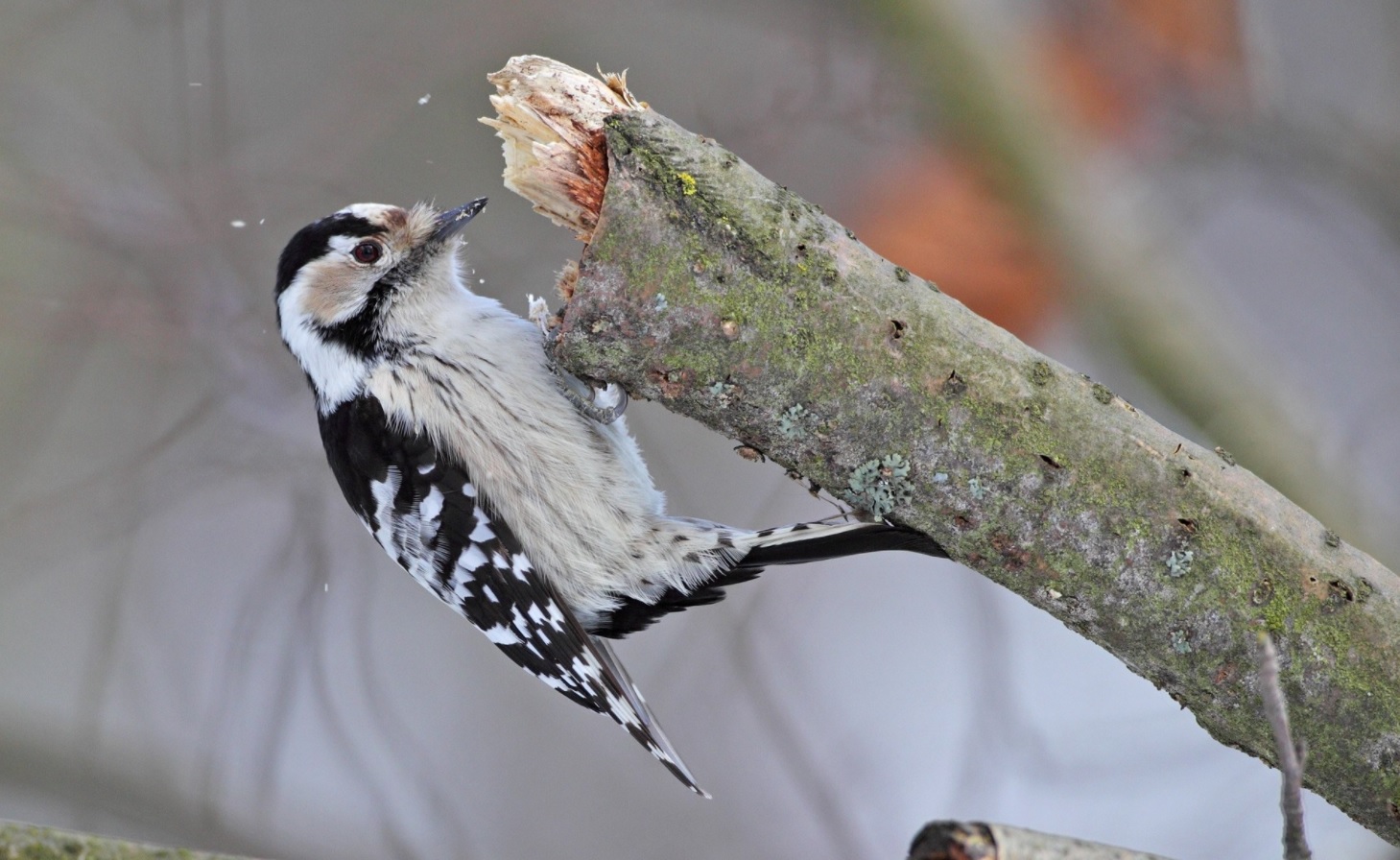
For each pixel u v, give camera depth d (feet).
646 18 40.27
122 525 35.83
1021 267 34.14
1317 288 42.68
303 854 33.96
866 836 36.60
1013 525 17.34
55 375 37.47
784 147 36.99
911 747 37.52
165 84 39.27
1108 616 17.53
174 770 35.83
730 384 17.16
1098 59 36.99
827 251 17.10
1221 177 40.32
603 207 16.88
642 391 17.71
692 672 38.70
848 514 18.76
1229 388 33.30
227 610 38.50
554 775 40.14
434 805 34.50
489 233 38.24
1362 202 40.22
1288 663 17.20
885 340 17.10
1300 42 41.73
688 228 16.79
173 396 38.29
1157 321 33.53
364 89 38.29
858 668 38.42
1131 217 35.68
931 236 34.42
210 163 37.06
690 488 39.17
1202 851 32.73
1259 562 17.26
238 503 38.91
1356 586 17.34
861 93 38.01
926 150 35.76
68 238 35.53
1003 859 14.30
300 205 37.04
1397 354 41.86
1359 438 38.63
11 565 35.58
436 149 38.78
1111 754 34.19
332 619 37.19
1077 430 17.26
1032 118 34.14
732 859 37.70
